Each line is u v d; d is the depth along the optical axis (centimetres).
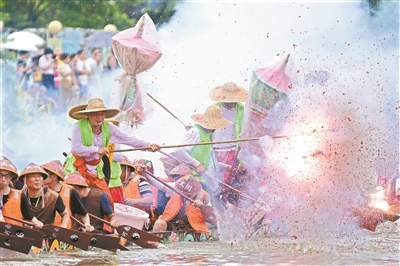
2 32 4419
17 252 1850
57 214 2031
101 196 2128
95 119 2278
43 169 1964
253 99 2855
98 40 4194
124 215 2233
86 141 2272
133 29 2678
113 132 2353
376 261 1842
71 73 4103
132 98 2667
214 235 2573
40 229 1861
